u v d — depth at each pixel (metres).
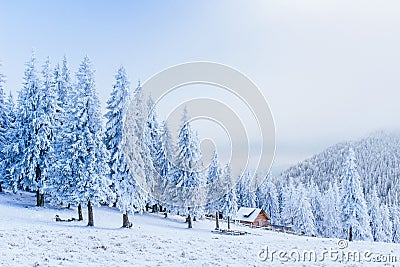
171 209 43.56
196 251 18.23
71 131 30.47
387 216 74.44
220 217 65.12
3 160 39.25
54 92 39.34
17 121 38.28
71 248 16.20
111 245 18.00
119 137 30.95
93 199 29.92
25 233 19.59
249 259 17.00
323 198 88.00
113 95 31.50
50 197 37.00
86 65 30.98
